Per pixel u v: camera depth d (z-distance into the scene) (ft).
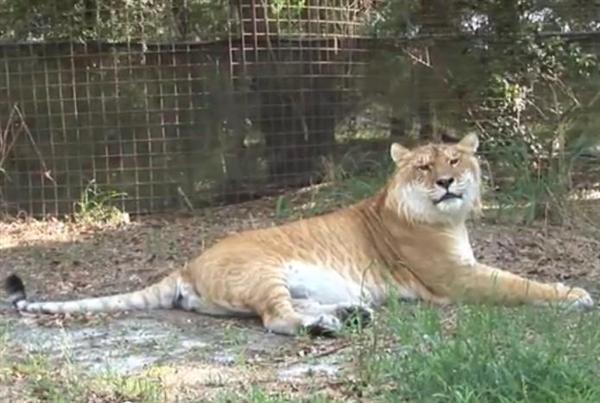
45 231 40.32
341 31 44.55
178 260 33.42
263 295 23.75
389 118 44.65
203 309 25.21
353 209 26.61
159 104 43.19
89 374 19.99
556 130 41.22
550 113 42.98
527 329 21.18
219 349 21.97
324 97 44.14
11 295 26.37
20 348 22.41
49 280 31.09
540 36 43.70
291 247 24.90
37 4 43.65
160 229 39.45
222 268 24.61
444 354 18.20
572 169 40.32
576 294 24.23
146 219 42.22
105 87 42.91
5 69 42.55
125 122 43.14
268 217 39.83
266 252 24.61
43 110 42.86
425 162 25.11
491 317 20.58
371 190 38.68
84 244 37.17
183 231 38.68
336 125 44.42
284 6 43.50
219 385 19.16
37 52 42.55
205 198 43.65
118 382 19.34
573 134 41.78
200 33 44.14
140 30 44.06
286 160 43.93
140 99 43.14
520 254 31.78
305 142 44.06
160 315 25.32
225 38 43.16
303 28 43.93
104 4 43.78
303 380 19.24
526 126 43.24
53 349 22.30
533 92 43.70
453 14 44.34
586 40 43.78
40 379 19.80
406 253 25.43
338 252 25.26
